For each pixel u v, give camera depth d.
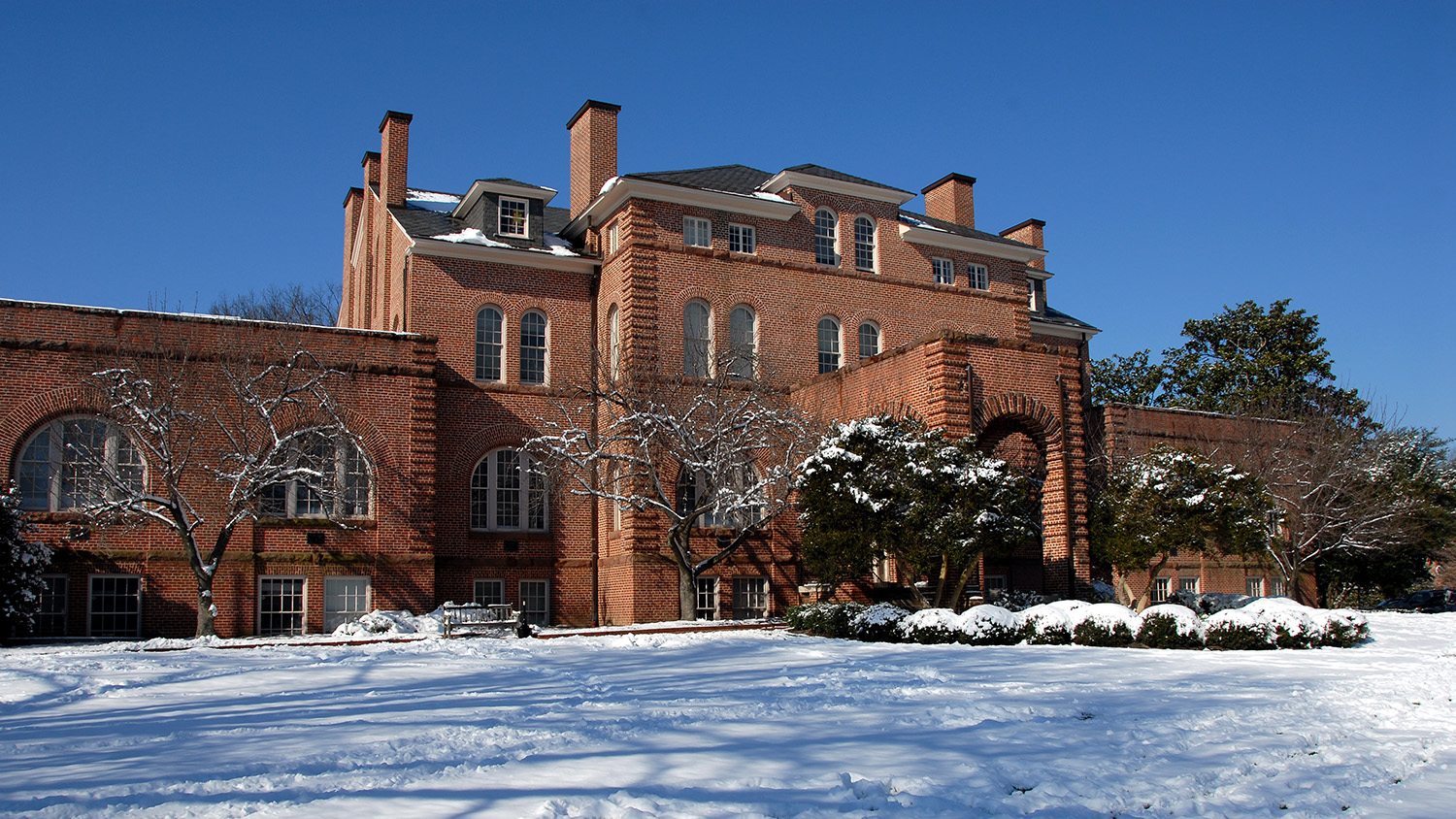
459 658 19.83
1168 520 29.81
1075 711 12.65
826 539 26.80
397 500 30.77
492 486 34.03
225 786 8.36
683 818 7.54
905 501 26.33
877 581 32.25
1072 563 31.28
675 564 33.16
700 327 35.69
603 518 34.84
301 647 23.12
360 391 30.66
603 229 36.97
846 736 10.90
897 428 27.61
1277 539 37.41
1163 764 9.74
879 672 17.14
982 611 23.92
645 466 31.84
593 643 23.22
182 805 7.70
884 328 38.81
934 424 29.34
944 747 10.30
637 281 34.41
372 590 30.19
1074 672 17.23
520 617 25.66
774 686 15.13
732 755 9.73
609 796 8.06
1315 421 41.94
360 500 30.55
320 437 29.47
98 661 19.16
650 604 32.69
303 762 9.33
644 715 12.09
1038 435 32.03
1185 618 22.56
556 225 40.25
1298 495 38.12
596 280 36.78
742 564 34.44
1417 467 42.53
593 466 33.78
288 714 12.34
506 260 35.25
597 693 14.35
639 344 34.09
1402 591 45.19
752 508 32.84
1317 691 14.62
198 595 28.36
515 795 8.09
